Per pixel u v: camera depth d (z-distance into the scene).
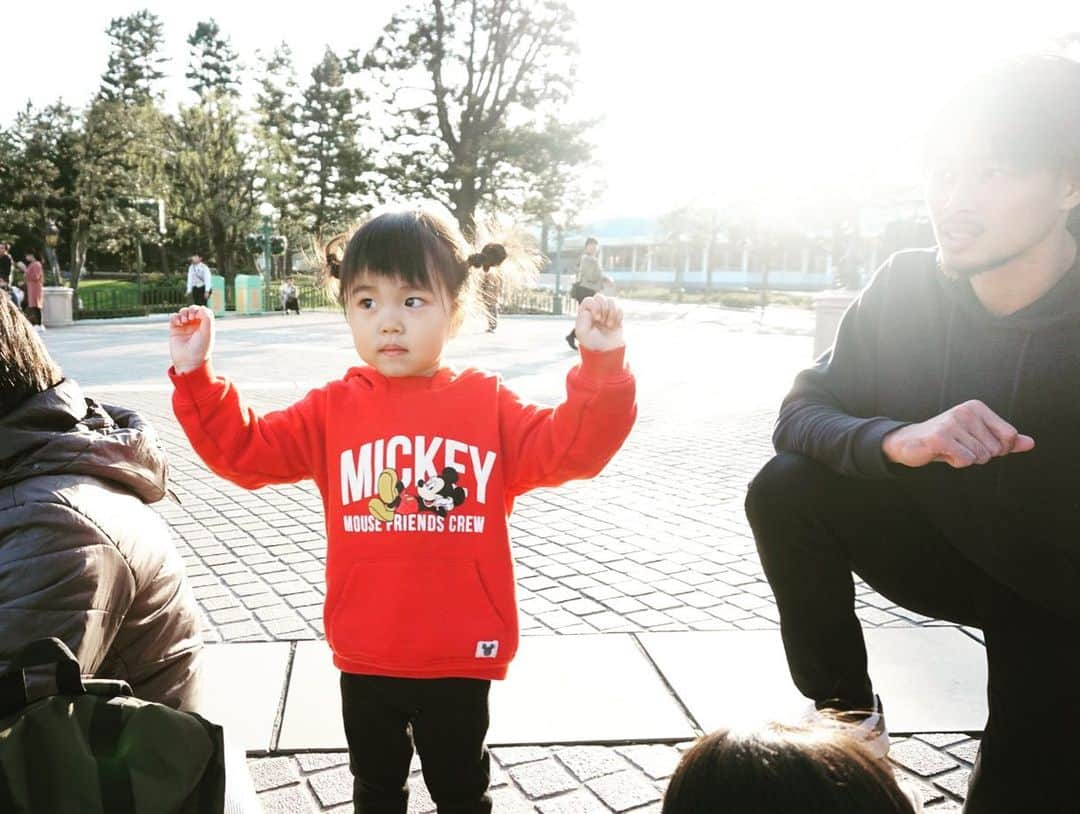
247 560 4.17
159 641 1.75
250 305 27.84
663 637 3.25
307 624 3.37
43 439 1.59
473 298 1.97
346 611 1.77
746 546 4.44
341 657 1.78
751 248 58.41
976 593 1.85
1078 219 1.64
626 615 3.48
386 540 1.75
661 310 35.22
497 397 1.89
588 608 3.55
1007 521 1.69
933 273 1.83
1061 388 1.62
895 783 0.96
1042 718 1.70
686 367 12.41
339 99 31.36
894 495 1.87
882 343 1.89
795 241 53.38
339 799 2.26
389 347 1.79
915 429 1.55
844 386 1.96
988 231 1.56
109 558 1.56
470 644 1.74
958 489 1.70
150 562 1.69
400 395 1.84
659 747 2.52
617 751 2.50
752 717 2.66
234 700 2.75
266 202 36.84
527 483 1.87
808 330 22.55
